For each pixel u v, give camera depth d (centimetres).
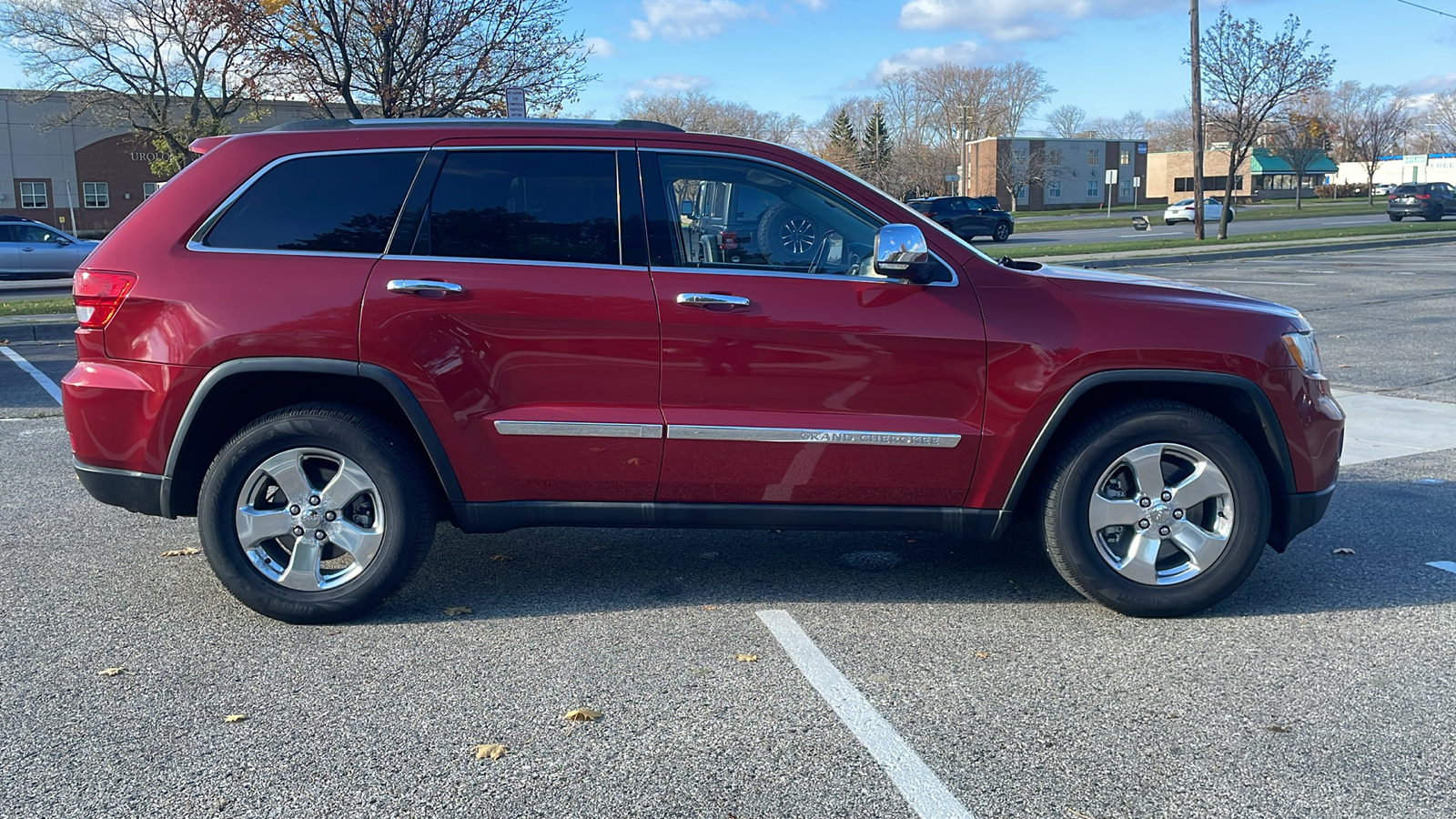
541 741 322
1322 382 427
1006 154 7888
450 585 460
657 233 403
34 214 5050
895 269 389
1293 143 6762
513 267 396
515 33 1858
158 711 342
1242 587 458
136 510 409
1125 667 375
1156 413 405
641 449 401
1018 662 380
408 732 328
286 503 408
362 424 399
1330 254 2512
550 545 518
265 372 396
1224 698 351
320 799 290
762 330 396
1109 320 404
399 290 390
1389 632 407
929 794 292
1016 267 443
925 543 521
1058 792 293
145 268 396
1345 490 610
